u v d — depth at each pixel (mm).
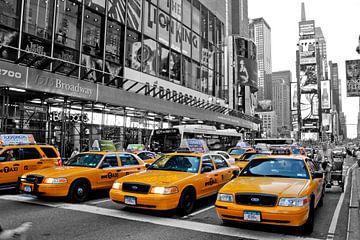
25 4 18484
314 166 8992
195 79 35750
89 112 20984
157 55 29562
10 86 13500
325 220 7629
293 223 5785
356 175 18828
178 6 33688
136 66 26781
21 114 17188
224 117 32562
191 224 6883
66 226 6602
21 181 9102
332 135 140125
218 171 9633
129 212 7930
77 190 9117
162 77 30016
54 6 20094
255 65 69875
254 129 42531
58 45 20125
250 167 8086
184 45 34125
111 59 24203
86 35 22188
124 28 25656
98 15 23266
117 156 10766
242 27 122312
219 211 6328
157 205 7113
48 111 17953
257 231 6410
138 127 24375
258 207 5957
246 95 78688
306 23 148500
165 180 7605
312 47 143250
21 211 7938
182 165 9016
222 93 42250
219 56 42281
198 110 27484
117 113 22578
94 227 6547
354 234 6230
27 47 18375
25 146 11258
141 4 27984
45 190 8602
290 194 5988
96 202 9242
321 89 145125
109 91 18375
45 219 7152
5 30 17344
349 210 8609
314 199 6773
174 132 20516
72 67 20781
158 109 22391
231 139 27312
